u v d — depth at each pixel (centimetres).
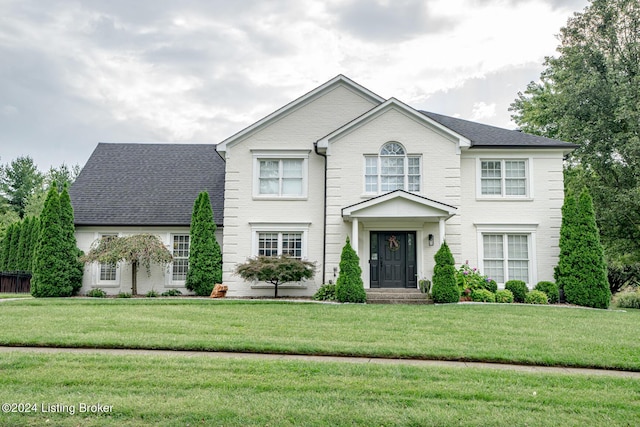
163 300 1633
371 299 1684
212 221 2005
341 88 2030
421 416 532
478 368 756
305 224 1939
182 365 732
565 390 641
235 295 1909
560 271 1788
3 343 890
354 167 1881
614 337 1008
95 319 1162
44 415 528
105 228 2073
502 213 1922
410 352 841
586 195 1783
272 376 681
